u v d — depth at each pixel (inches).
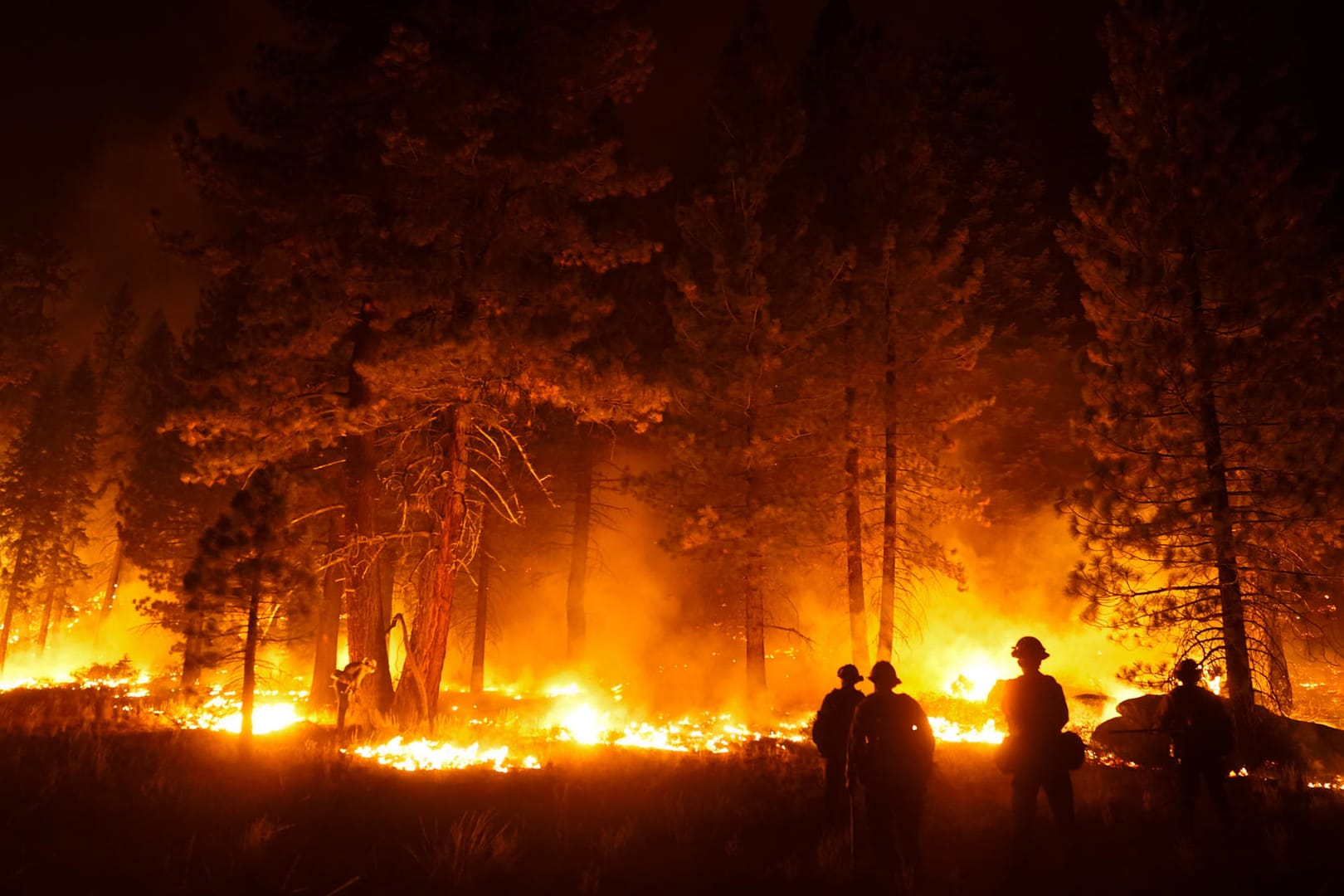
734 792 451.5
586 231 763.4
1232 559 602.2
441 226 725.3
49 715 622.2
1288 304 605.3
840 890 295.6
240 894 274.1
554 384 735.7
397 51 669.3
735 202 932.6
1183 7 668.7
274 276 759.7
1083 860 334.0
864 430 936.3
